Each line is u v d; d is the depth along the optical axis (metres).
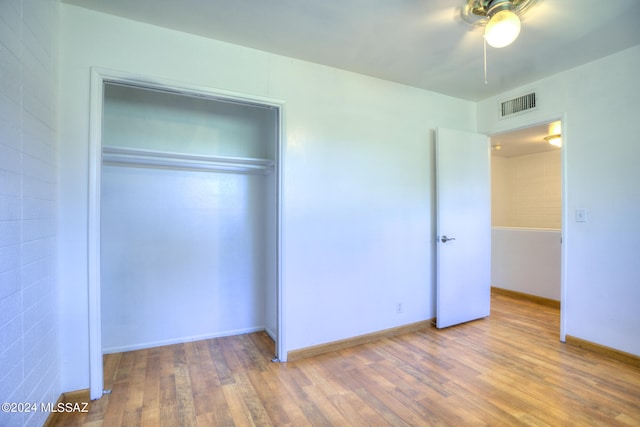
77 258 1.95
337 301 2.77
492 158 5.95
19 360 1.43
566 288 2.85
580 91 2.72
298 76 2.60
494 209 5.95
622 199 2.51
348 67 2.74
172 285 2.86
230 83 2.34
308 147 2.64
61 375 1.91
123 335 2.70
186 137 2.91
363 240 2.90
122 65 2.04
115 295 2.67
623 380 2.21
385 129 3.01
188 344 2.86
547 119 2.95
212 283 3.01
